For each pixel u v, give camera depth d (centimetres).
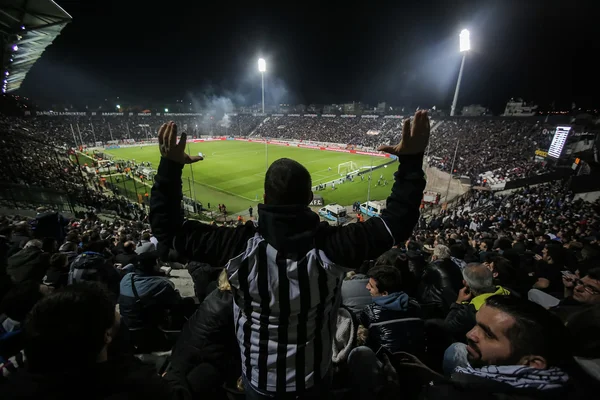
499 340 184
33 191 2245
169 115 11981
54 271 580
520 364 180
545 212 2047
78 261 573
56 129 8450
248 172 5091
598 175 2670
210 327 298
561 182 3019
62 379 149
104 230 1541
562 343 175
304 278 171
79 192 2875
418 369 267
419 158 198
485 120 6662
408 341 304
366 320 337
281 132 10219
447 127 6919
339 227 196
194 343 302
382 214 197
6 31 1285
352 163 5269
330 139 8625
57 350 148
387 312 319
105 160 5206
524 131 5609
